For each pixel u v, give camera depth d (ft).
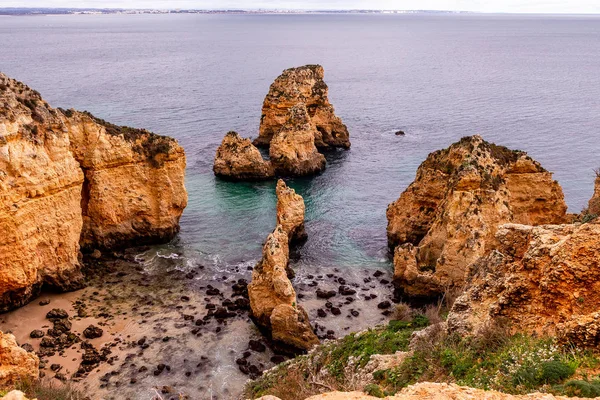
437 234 147.23
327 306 140.15
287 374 93.66
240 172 249.14
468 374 60.90
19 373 88.99
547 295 62.23
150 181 175.11
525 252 69.67
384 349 85.61
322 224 199.72
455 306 76.89
